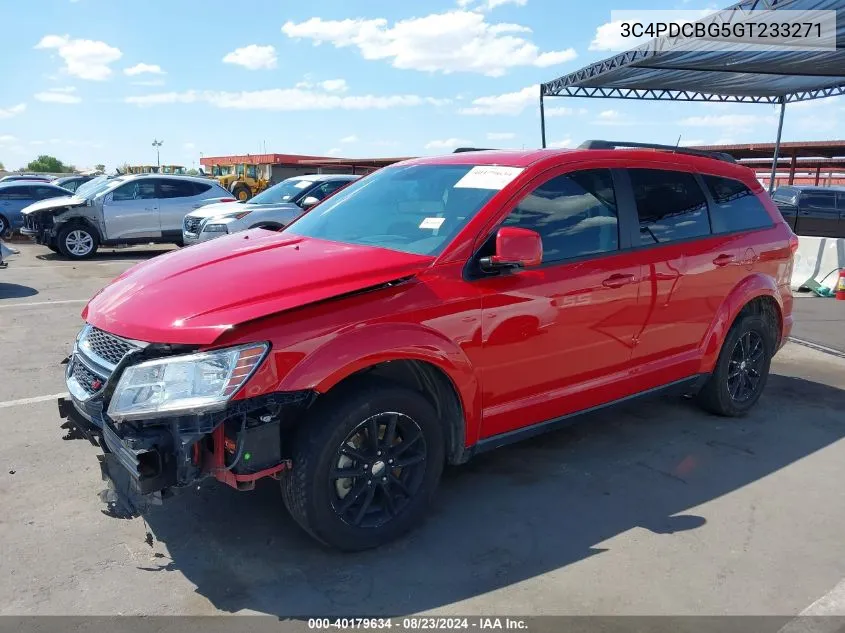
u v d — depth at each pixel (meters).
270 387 2.83
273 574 3.10
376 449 3.21
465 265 3.45
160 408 2.76
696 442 4.76
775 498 3.96
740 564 3.28
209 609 2.84
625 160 4.32
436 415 3.43
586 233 4.00
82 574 3.06
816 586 3.11
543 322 3.72
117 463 3.06
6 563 3.13
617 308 4.09
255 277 3.19
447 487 4.00
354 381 3.17
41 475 4.02
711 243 4.71
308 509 3.05
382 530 3.30
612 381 4.23
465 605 2.91
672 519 3.69
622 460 4.43
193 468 2.91
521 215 3.71
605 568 3.21
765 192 5.39
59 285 10.88
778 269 5.28
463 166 4.14
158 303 3.09
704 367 4.83
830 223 16.75
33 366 6.20
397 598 2.95
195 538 3.38
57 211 14.73
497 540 3.43
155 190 15.54
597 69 14.94
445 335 3.32
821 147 26.86
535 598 2.97
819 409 5.53
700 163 4.86
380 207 4.12
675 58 13.31
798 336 8.12
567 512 3.73
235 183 32.69
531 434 3.91
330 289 3.07
